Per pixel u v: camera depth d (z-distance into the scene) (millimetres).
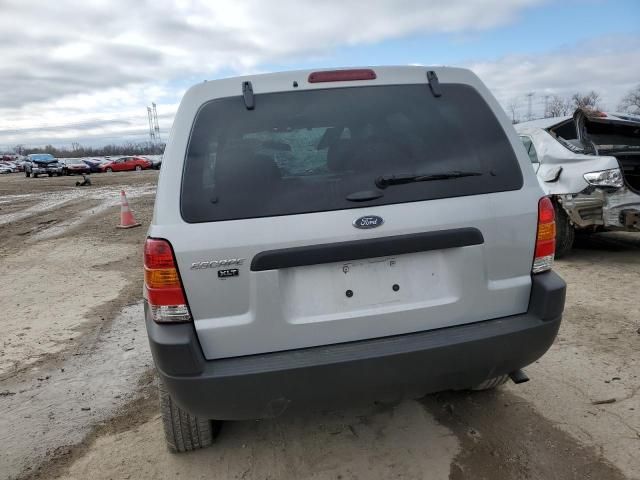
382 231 2148
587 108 6133
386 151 2266
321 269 2162
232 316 2113
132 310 5379
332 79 2346
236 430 2945
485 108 2447
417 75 2438
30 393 3598
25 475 2689
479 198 2281
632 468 2443
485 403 3072
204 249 2061
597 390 3141
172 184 2125
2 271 7531
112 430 3072
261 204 2117
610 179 5309
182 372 2072
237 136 2217
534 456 2568
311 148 2236
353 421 2969
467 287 2285
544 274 2414
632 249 6465
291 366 2080
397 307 2230
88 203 17406
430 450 2666
